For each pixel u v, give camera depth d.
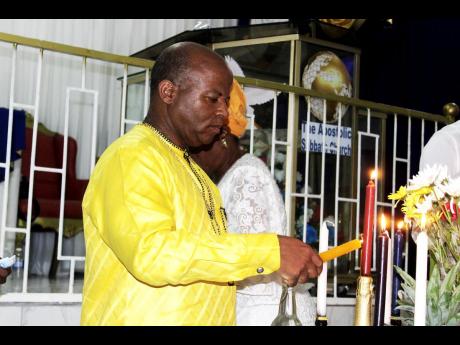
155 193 1.45
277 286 2.08
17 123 4.56
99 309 1.55
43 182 5.83
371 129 4.89
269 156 4.24
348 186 4.57
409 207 1.56
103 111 6.70
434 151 2.21
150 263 1.38
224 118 1.61
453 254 1.53
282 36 4.40
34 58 6.45
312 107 4.32
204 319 1.53
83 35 6.66
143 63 3.52
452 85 5.87
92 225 1.57
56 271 5.32
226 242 1.40
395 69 6.26
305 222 4.05
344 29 4.50
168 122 1.61
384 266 1.47
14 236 4.77
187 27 7.00
